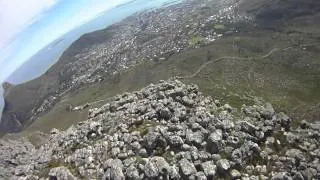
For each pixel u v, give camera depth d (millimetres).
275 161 59281
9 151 86375
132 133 65500
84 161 63500
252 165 58500
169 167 55375
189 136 61469
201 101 76562
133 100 84938
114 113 78625
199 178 54469
